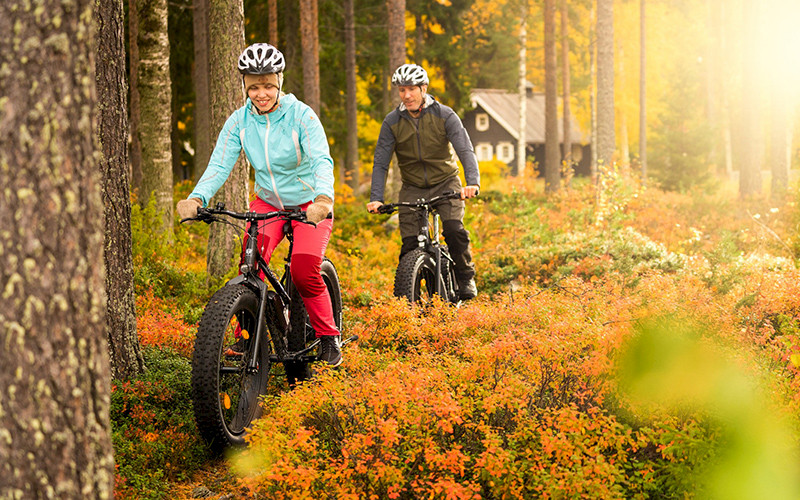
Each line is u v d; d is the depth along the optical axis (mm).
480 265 9906
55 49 1976
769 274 6562
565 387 3709
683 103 30281
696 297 5418
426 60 35531
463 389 3717
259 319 4160
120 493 3340
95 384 2105
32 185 1961
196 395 3752
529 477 3100
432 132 6363
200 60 22312
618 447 3125
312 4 25109
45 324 1985
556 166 27375
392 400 3289
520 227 12719
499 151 57812
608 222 12992
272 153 4332
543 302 5375
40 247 1970
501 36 36250
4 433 1969
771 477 2416
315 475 2947
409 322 5289
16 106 1945
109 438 2178
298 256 4461
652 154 30484
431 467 3125
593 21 37469
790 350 4285
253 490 3182
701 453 2947
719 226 13945
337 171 37469
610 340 3529
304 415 3604
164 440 3934
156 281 8203
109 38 4867
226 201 8391
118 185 4816
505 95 59969
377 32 33062
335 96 33875
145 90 12703
